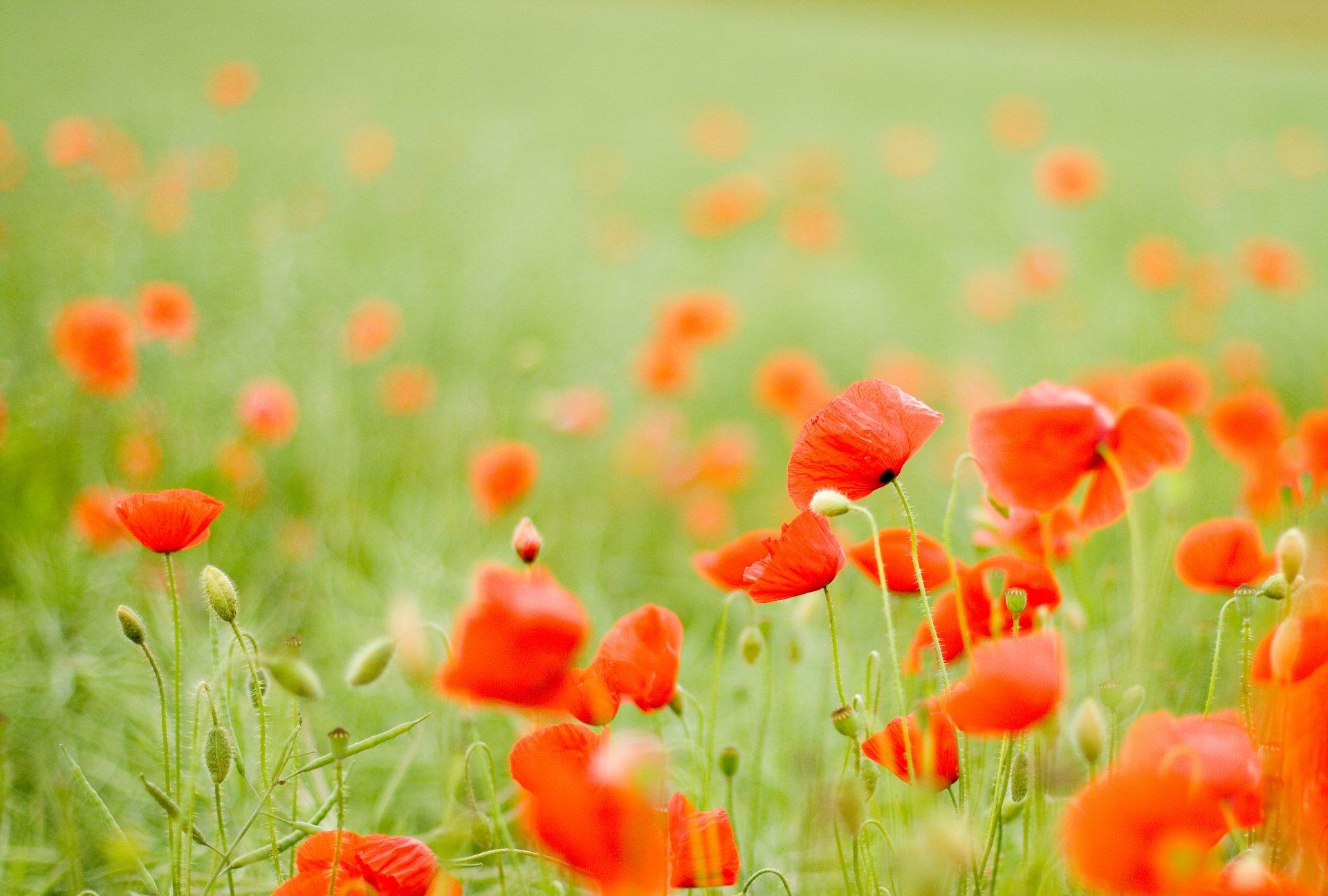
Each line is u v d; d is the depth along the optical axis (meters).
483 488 2.40
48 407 2.94
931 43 22.42
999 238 6.71
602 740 1.91
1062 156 5.15
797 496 1.96
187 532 1.96
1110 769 1.89
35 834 2.11
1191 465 2.69
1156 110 12.96
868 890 1.92
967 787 1.91
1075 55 21.05
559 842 1.86
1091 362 4.36
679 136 10.05
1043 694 1.85
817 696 2.24
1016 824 2.06
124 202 4.50
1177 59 21.08
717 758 2.15
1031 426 1.99
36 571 2.37
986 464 1.99
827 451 1.95
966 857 1.82
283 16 15.95
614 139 9.64
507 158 7.32
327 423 3.16
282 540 2.72
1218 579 2.02
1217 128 11.55
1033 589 1.97
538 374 4.06
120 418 3.05
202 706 1.97
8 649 2.29
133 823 2.12
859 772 1.93
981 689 1.85
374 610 2.49
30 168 5.23
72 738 2.21
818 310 5.46
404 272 4.57
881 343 5.05
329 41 14.17
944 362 4.77
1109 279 5.62
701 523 3.15
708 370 4.68
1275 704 1.93
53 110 7.24
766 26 23.95
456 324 4.19
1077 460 1.99
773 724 2.22
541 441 3.54
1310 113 12.38
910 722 1.91
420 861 1.91
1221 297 4.30
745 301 5.57
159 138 6.68
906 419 1.96
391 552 2.76
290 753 1.99
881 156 9.81
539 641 1.84
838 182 7.68
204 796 2.08
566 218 6.43
